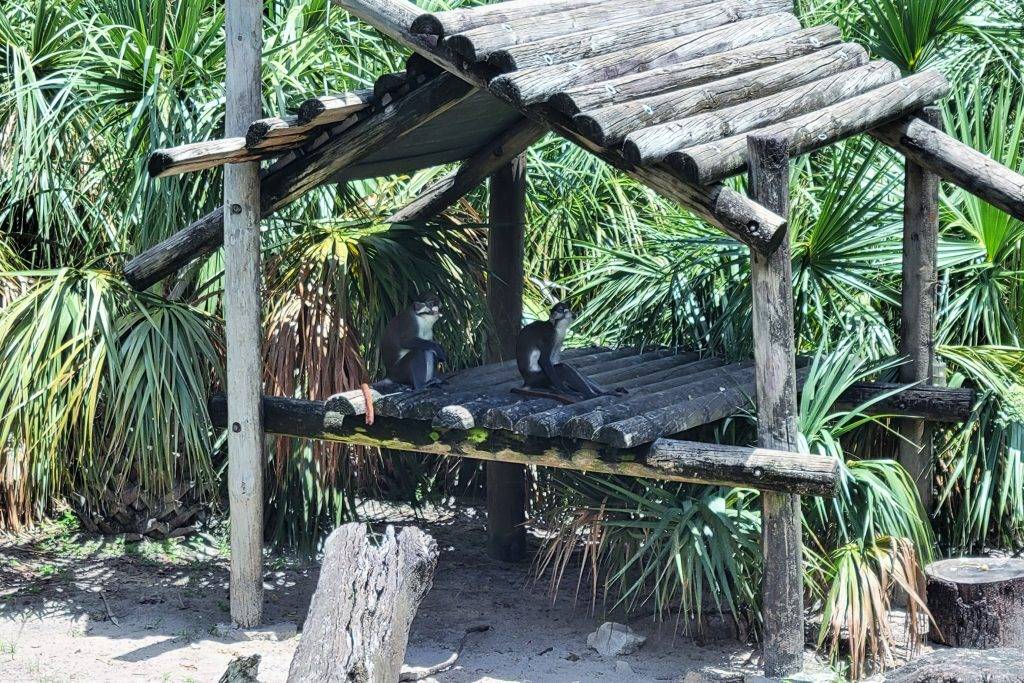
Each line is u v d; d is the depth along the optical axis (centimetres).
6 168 691
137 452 657
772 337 480
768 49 560
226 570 668
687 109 484
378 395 545
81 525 714
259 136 513
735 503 548
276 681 504
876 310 721
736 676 503
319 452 661
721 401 559
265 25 750
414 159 641
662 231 762
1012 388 627
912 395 604
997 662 462
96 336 608
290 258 661
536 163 848
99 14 716
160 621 582
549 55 486
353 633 417
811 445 548
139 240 674
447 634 577
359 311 651
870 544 537
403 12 502
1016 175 556
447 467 786
